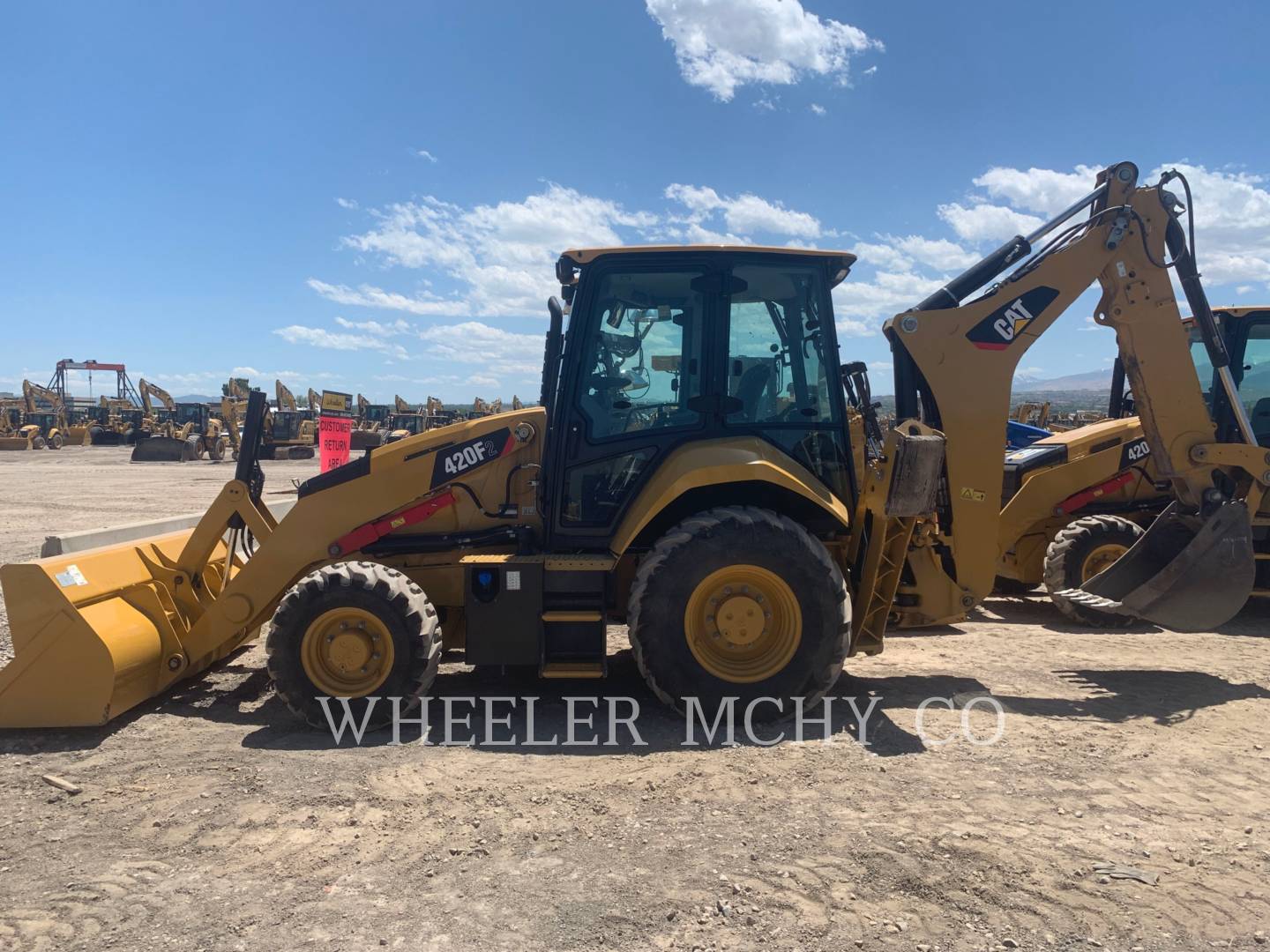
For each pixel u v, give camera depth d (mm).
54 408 50906
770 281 4695
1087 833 3182
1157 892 2768
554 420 4727
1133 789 3586
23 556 9922
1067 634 6668
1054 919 2619
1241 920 2611
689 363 4664
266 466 32188
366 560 4887
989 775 3738
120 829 3262
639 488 4656
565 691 5027
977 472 4938
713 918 2635
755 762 3896
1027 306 4977
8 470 28531
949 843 3096
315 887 2840
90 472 27703
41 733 4305
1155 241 5094
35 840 3178
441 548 4832
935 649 6117
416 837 3195
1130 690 5012
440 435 4949
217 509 5004
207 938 2547
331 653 4316
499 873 2922
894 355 5215
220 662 5590
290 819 3348
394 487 4895
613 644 6191
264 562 4859
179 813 3402
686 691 4320
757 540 4281
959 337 4926
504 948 2488
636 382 4684
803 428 4703
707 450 4461
